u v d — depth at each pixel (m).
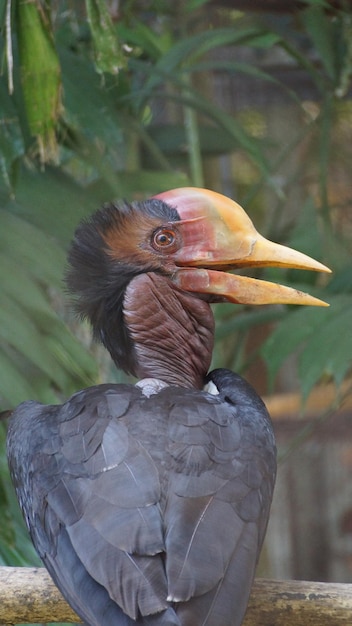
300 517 18.89
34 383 8.40
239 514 5.53
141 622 5.05
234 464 5.74
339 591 5.99
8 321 8.34
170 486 5.54
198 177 12.19
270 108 16.80
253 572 5.39
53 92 8.77
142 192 10.19
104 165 9.90
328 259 12.12
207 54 16.36
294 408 16.19
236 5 12.44
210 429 5.87
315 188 16.69
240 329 11.55
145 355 7.14
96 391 6.23
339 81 12.09
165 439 5.77
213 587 5.16
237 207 7.30
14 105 9.31
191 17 14.73
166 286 7.18
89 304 7.25
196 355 7.24
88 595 5.31
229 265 7.30
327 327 10.13
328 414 13.45
